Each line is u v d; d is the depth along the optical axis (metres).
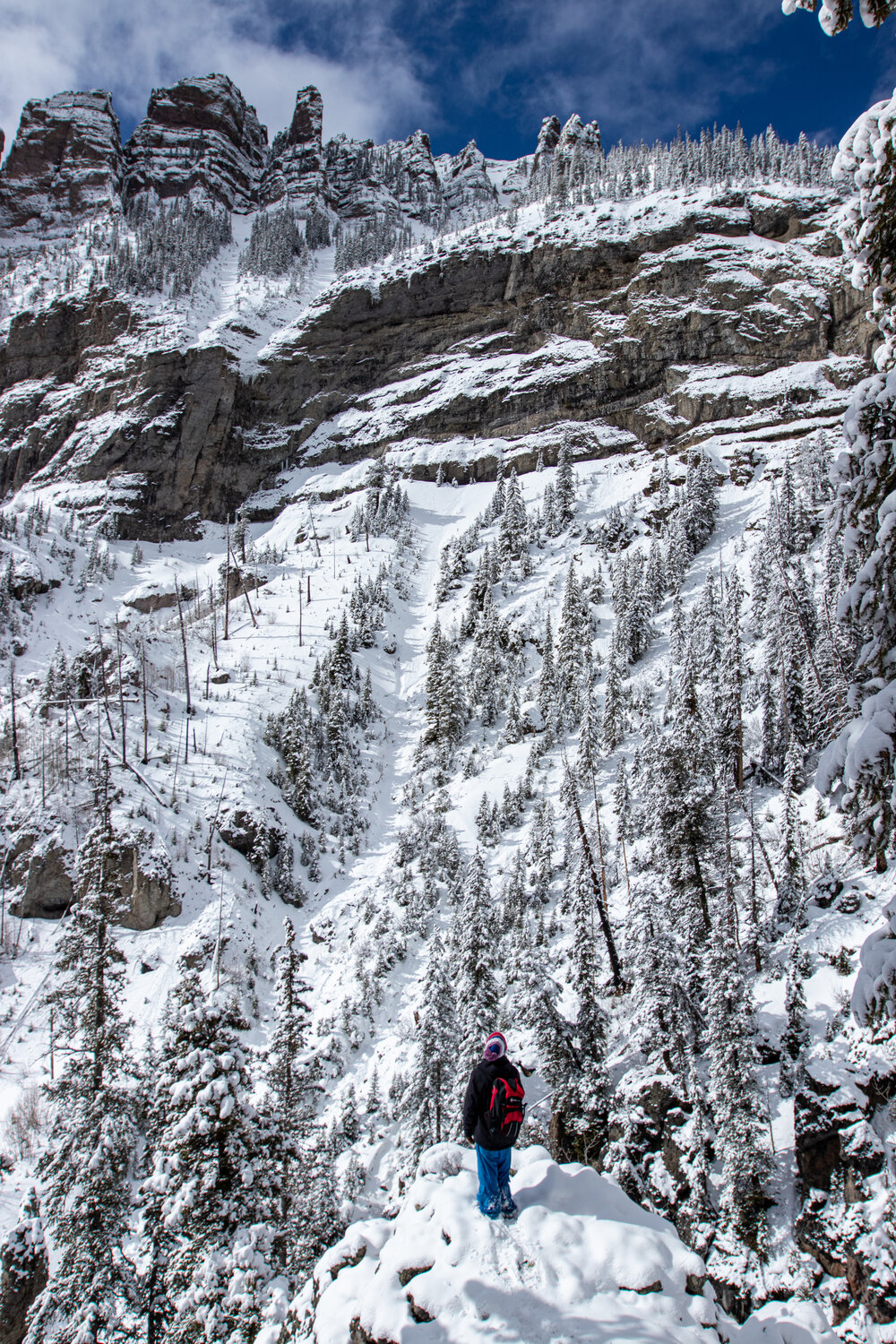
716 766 50.31
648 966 30.36
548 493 148.38
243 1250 19.81
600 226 187.25
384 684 109.62
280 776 81.31
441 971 35.19
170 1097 21.53
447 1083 33.66
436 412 188.25
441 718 90.25
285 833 73.94
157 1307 24.17
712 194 178.38
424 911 61.38
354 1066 47.59
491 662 98.06
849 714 9.65
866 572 9.16
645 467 154.62
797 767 46.28
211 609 131.00
